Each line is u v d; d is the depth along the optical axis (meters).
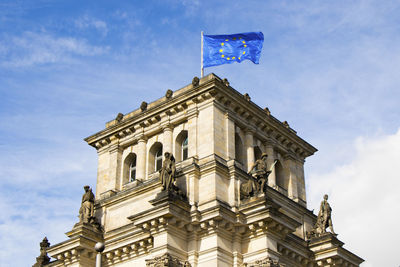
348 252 67.88
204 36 73.50
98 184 73.31
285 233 60.47
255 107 69.81
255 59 73.12
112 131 73.69
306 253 66.69
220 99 66.94
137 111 74.25
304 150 76.69
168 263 56.81
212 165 62.31
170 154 62.19
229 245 59.75
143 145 71.06
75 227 66.88
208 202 60.84
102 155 74.81
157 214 58.34
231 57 72.69
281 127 73.00
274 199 67.88
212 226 58.72
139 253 63.56
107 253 65.19
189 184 62.50
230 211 59.47
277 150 73.56
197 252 59.38
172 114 69.50
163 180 60.88
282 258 63.09
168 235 58.28
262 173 62.47
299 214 71.19
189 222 59.44
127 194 68.50
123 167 72.56
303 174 75.81
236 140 68.69
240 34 73.81
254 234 59.72
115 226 68.31
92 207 69.31
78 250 64.88
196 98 67.19
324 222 69.62
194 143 65.69
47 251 66.88
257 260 58.50
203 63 72.38
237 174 63.41
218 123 65.62
